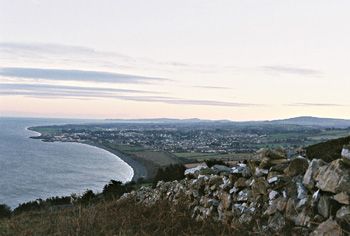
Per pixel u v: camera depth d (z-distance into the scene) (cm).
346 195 529
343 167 555
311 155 1070
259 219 695
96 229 877
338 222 521
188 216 910
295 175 688
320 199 571
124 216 980
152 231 829
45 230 996
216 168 1048
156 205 1056
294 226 609
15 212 3105
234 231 703
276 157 780
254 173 790
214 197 902
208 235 742
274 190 702
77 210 1391
